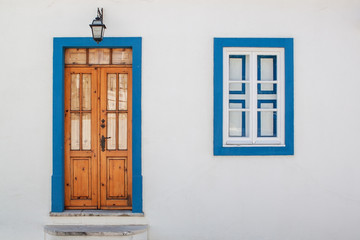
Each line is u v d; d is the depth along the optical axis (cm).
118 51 432
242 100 437
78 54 431
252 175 425
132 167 418
